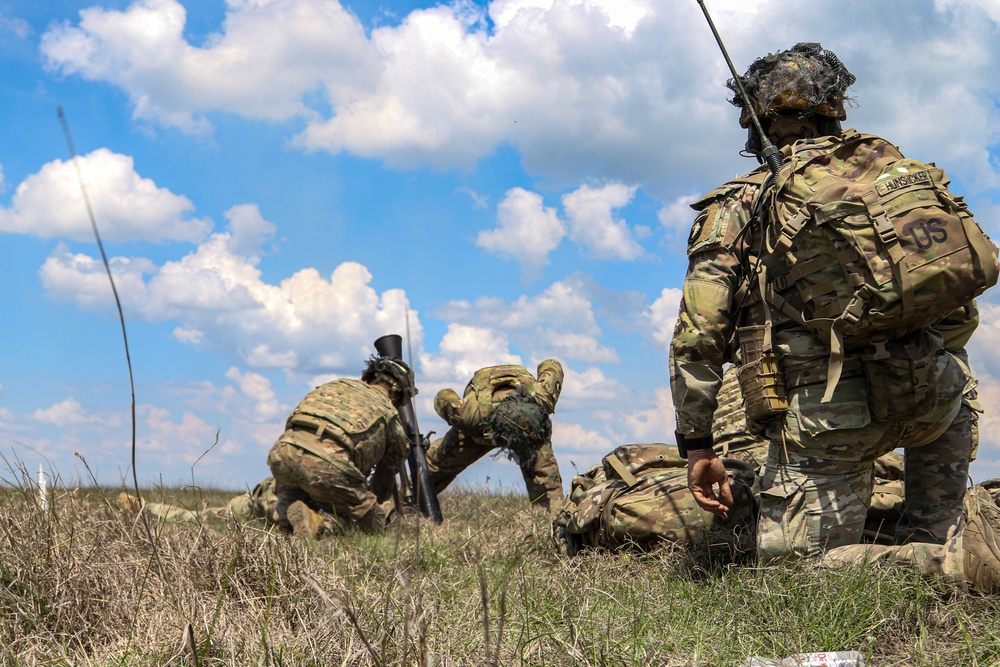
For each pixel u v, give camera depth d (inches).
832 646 73.1
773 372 97.7
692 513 117.3
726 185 105.4
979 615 76.0
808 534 95.7
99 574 90.0
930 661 67.1
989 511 87.3
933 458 107.3
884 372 92.8
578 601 85.6
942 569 80.2
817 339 96.3
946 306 88.7
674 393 103.8
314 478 179.9
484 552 129.1
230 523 104.6
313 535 176.2
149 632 77.4
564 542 131.0
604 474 138.3
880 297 88.2
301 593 86.3
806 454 96.9
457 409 215.6
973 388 110.3
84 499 124.2
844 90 108.0
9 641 77.2
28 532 95.3
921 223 88.2
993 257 88.4
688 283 103.5
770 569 91.6
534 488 211.0
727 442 139.9
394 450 201.2
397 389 211.2
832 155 97.2
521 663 66.7
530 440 206.1
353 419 186.9
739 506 117.4
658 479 122.5
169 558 96.4
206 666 68.9
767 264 97.9
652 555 114.4
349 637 69.7
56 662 72.3
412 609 73.3
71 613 82.6
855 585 81.1
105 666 72.1
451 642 72.7
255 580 92.7
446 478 234.2
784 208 95.3
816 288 93.0
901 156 96.4
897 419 95.0
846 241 90.3
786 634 75.2
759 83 108.3
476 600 88.4
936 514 106.5
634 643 71.4
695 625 80.1
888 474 133.1
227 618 79.6
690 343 101.9
